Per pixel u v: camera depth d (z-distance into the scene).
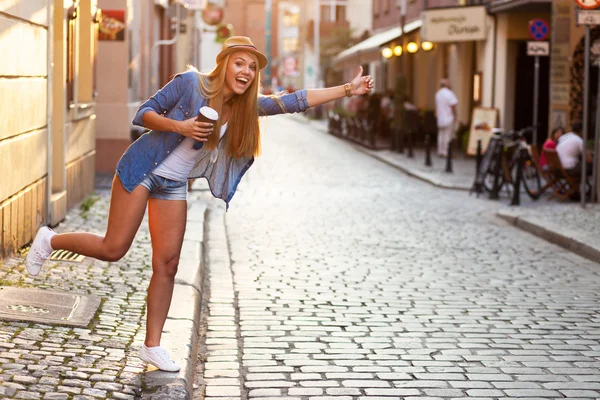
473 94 30.11
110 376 5.35
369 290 8.88
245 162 5.57
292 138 39.12
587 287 9.28
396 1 42.84
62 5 11.54
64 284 7.70
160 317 5.62
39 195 10.09
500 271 10.09
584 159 15.11
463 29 27.62
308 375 6.09
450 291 8.94
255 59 5.34
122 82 19.38
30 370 5.24
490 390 5.84
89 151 14.59
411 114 33.47
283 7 106.62
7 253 8.57
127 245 5.43
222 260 10.39
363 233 12.77
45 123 10.29
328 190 18.77
